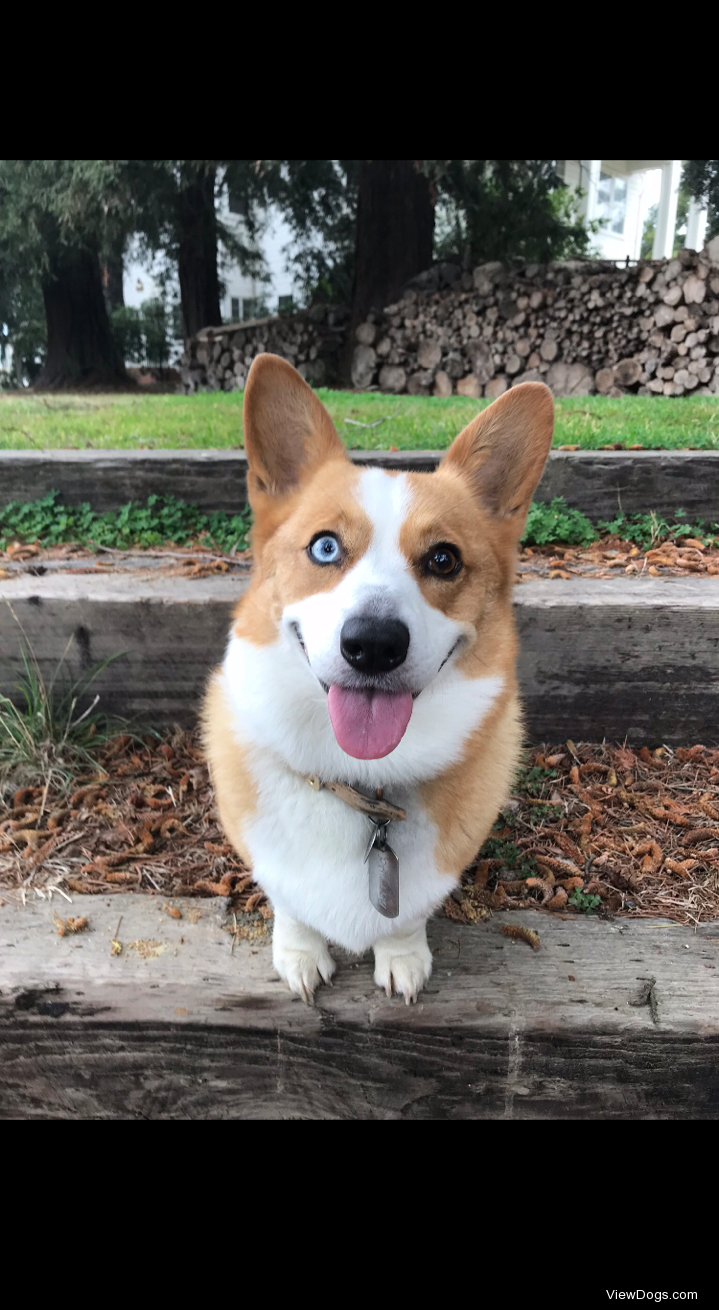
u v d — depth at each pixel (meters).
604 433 1.32
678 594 0.79
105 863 0.63
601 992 0.52
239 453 1.08
